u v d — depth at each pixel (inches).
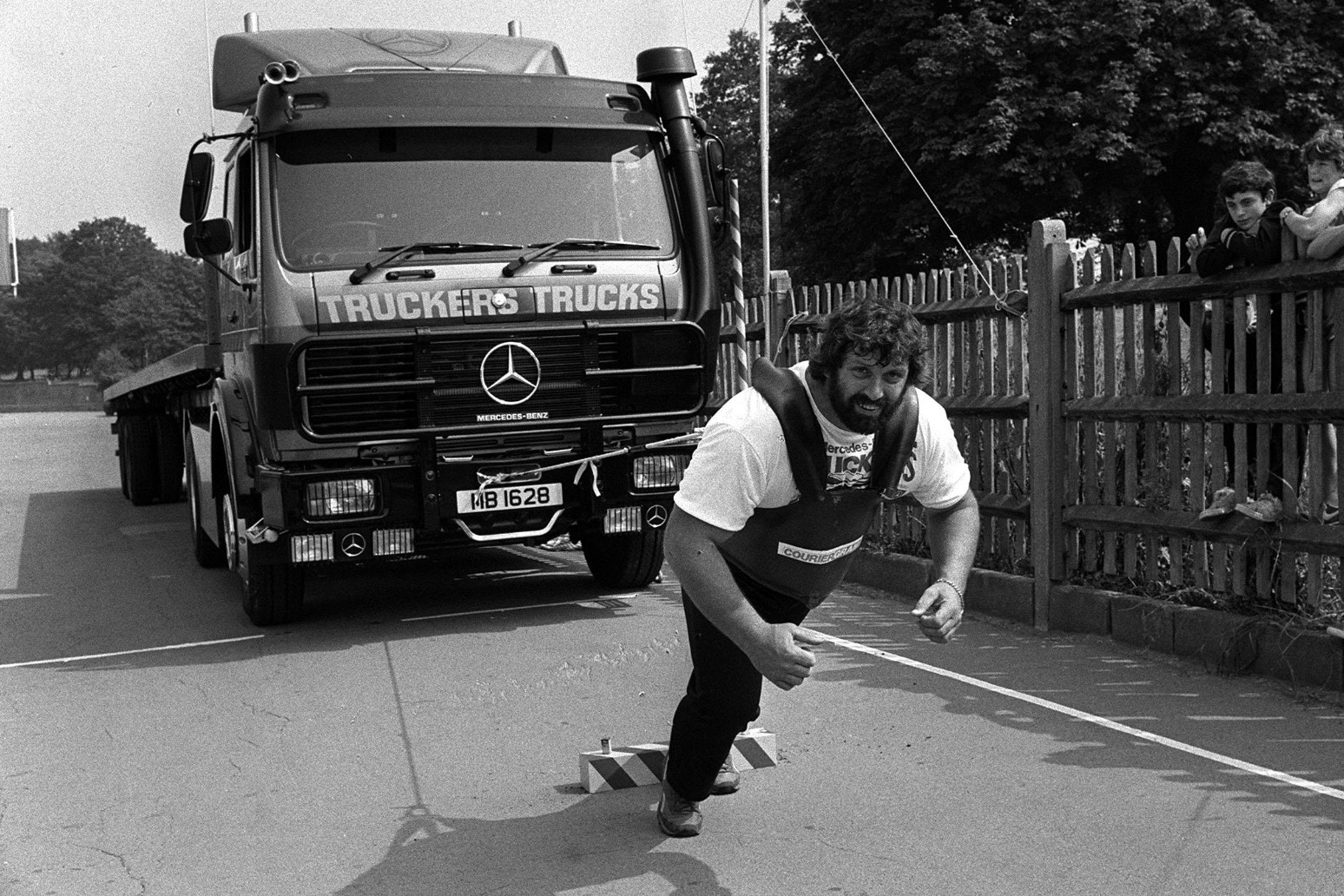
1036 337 274.5
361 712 232.2
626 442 297.0
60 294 4879.4
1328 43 1134.4
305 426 273.9
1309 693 217.2
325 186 283.9
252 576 302.7
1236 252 229.5
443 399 282.5
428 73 295.0
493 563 398.6
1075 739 200.7
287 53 317.4
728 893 149.3
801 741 204.7
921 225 1163.9
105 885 158.6
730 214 297.3
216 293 338.6
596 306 293.3
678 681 246.7
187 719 232.5
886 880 150.9
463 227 289.1
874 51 1192.2
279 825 176.9
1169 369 250.2
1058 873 151.4
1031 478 280.2
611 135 304.8
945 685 235.1
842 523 141.5
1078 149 1056.2
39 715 239.6
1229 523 237.3
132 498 623.8
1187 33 1084.5
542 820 174.4
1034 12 1087.6
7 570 427.8
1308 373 221.8
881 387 129.4
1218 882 147.2
